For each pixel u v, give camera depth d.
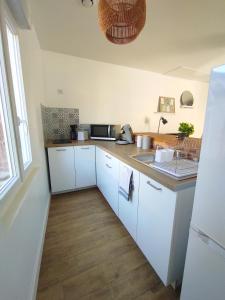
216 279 0.72
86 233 1.68
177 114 3.94
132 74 3.16
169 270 1.06
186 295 0.90
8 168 0.99
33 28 1.75
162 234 1.07
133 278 1.21
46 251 1.45
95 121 3.00
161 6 1.46
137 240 1.42
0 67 0.88
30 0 1.38
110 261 1.35
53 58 2.48
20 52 1.24
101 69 2.87
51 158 2.29
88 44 2.22
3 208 0.75
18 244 0.87
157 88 3.52
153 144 2.05
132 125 3.38
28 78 1.44
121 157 1.59
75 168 2.47
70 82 2.67
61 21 1.70
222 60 2.74
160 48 2.32
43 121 2.29
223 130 0.62
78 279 1.20
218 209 0.67
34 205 1.28
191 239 0.82
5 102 0.92
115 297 1.09
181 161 1.41
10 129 0.96
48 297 1.08
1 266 0.65
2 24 0.86
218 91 0.63
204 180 0.72
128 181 1.45
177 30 1.86
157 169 1.22
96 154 2.52
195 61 2.80
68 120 2.77
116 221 1.87
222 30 1.86
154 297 1.09
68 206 2.18
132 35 1.08
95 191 2.62
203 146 0.71
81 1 1.41
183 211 0.98
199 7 1.48
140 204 1.32
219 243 0.68
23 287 0.92
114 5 0.89
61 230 1.72
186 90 3.94
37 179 1.45
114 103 3.11
